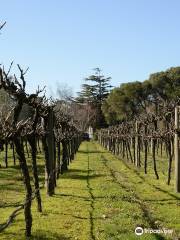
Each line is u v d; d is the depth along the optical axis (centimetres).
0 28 912
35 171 1331
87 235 1071
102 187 1895
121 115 7088
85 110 10231
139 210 1383
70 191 1772
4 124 1017
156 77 6450
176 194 1727
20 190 1800
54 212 1332
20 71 1105
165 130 2103
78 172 2559
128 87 6794
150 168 2853
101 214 1309
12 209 1384
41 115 1584
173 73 6334
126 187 1917
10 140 1057
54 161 1903
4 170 2547
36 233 1082
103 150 5434
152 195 1697
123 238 1034
